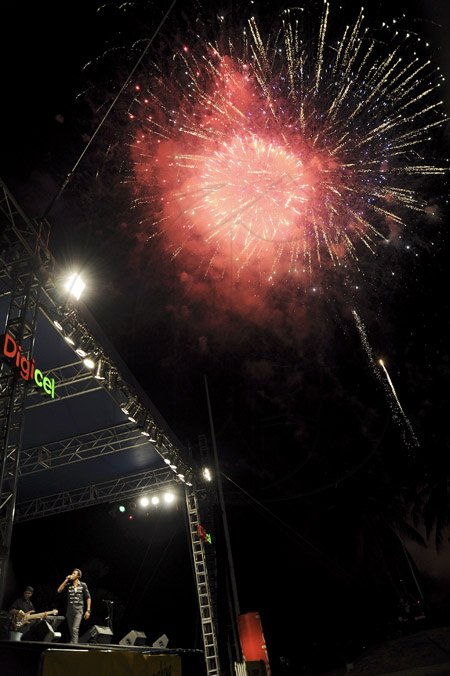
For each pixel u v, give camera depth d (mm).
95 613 17781
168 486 16484
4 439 7340
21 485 15031
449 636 21781
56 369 11547
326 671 26125
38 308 8797
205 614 14828
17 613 8930
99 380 11180
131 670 5270
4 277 9156
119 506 16641
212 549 16781
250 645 13164
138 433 14250
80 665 4598
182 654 9328
